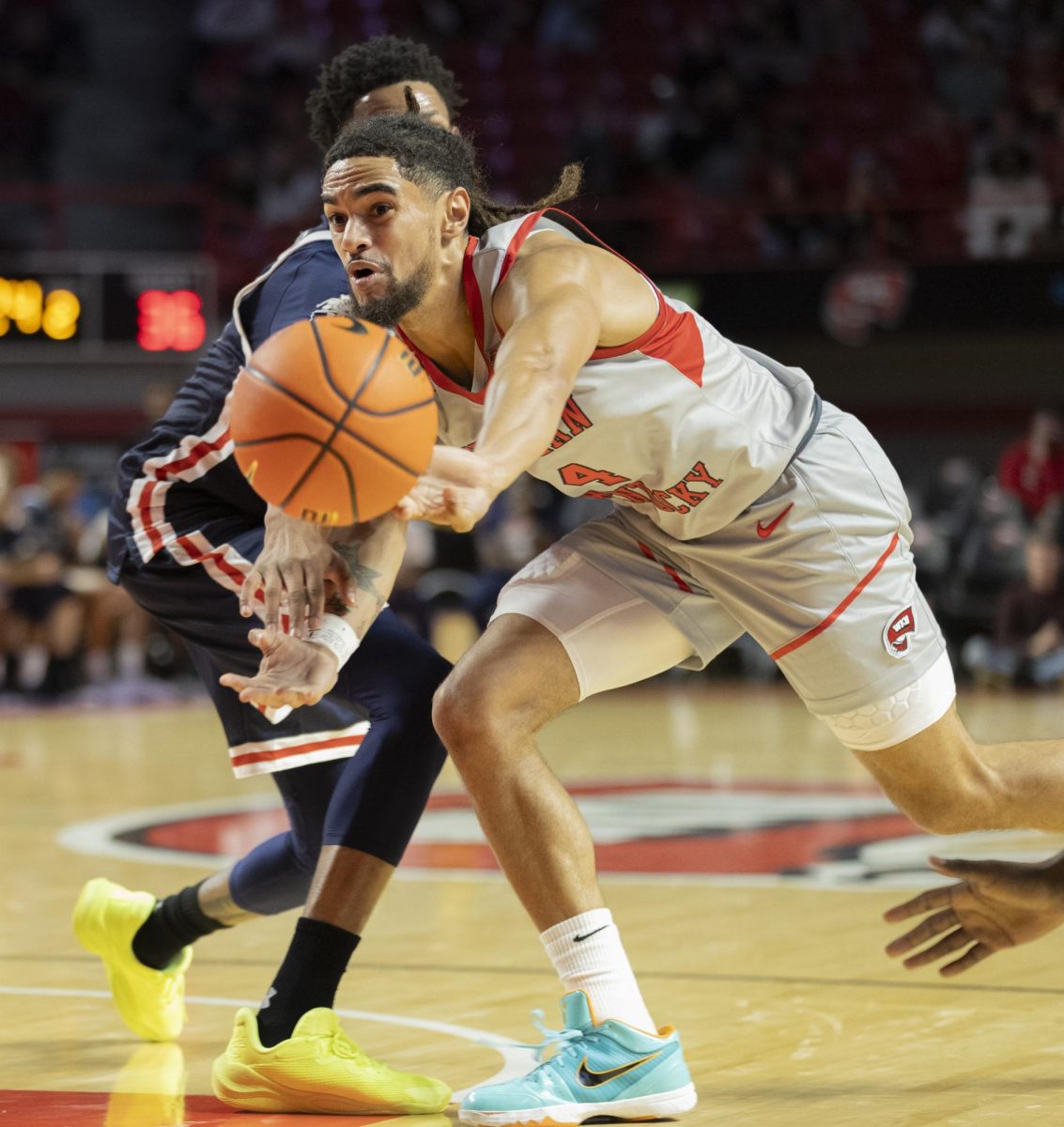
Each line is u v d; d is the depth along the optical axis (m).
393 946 4.28
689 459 2.88
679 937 4.34
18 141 18.42
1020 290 14.27
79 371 15.12
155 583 3.42
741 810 7.02
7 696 13.23
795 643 2.99
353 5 18.50
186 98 19.30
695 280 14.80
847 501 2.96
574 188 2.89
